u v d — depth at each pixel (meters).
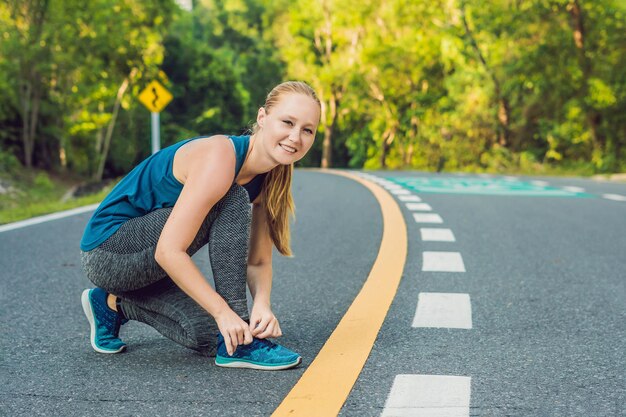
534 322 4.37
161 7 37.44
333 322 4.36
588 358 3.64
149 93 17.98
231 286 3.36
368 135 57.81
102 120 37.28
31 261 6.54
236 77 58.50
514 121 37.56
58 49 30.39
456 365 3.51
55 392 3.13
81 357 3.65
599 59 34.09
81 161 38.72
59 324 4.34
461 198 13.11
